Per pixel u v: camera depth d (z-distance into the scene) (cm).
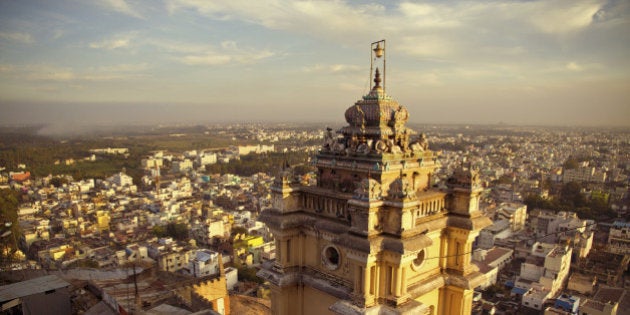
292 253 2391
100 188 19788
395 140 2248
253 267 10556
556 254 8688
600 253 7988
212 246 12200
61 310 4094
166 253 9700
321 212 2312
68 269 5588
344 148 2253
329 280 2234
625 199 7512
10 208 9262
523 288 8881
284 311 2398
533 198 14950
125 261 9400
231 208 17125
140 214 14750
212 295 5384
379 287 1984
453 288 2338
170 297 4891
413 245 1883
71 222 13150
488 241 12125
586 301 6688
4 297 3800
